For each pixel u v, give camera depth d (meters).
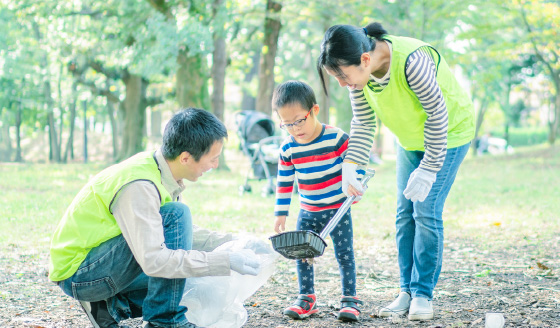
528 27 16.42
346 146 3.04
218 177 13.41
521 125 38.66
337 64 2.56
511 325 2.79
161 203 2.47
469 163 17.33
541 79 25.67
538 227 5.89
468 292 3.50
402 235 3.17
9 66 19.88
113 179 2.39
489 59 18.86
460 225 6.27
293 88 2.89
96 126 41.38
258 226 6.30
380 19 16.16
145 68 14.30
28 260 4.48
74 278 2.41
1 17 17.73
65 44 17.72
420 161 3.02
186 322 2.47
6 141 30.66
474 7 16.09
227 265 2.40
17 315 3.05
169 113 35.66
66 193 9.19
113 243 2.39
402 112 2.87
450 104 2.95
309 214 3.10
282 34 22.30
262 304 3.31
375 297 3.48
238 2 16.80
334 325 2.89
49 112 24.25
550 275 3.87
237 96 36.22
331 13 15.27
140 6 14.51
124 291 2.58
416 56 2.71
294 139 3.08
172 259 2.32
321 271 4.23
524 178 11.76
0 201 7.88
